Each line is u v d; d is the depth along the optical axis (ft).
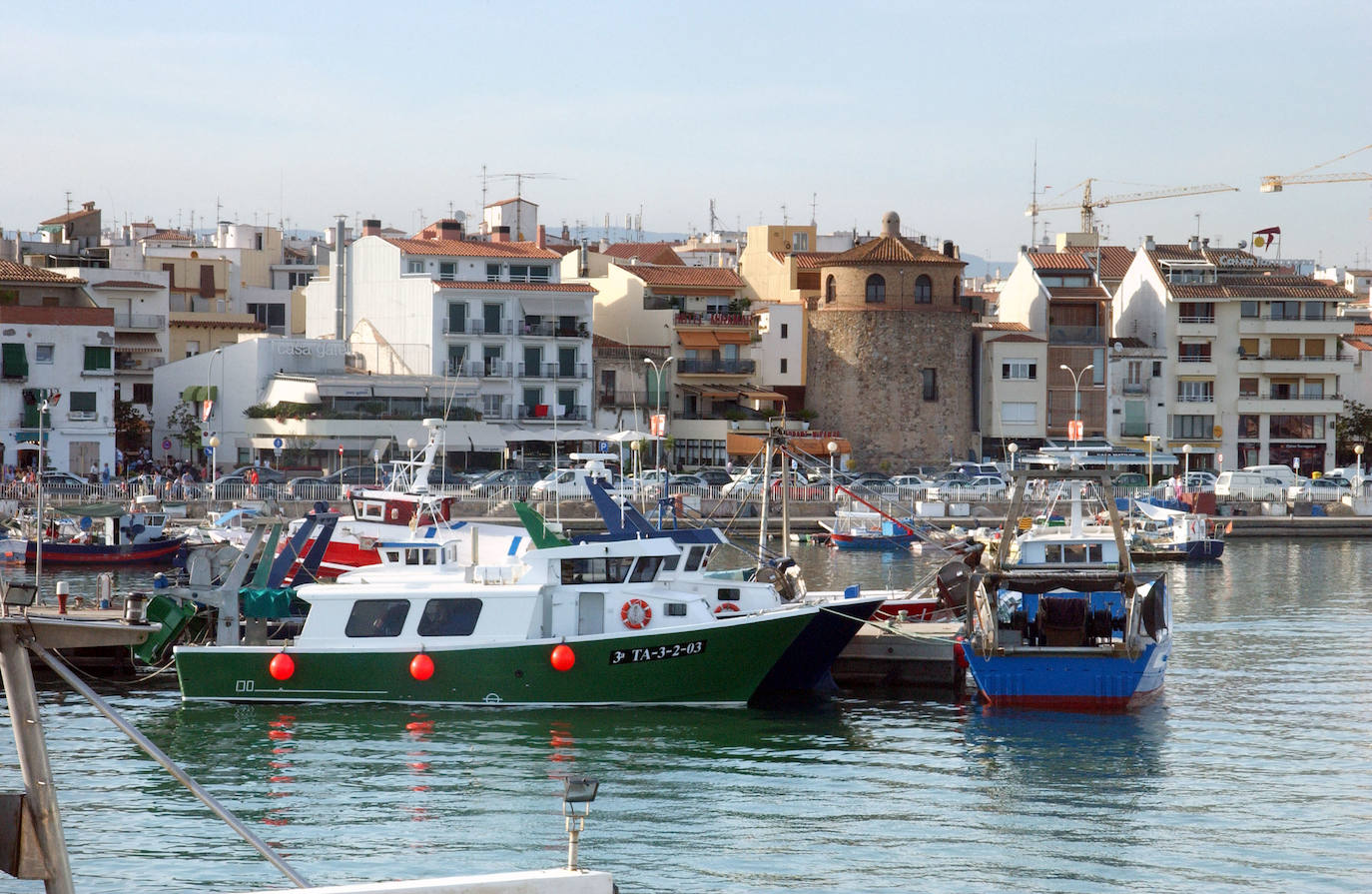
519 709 176.96
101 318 469.57
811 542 412.57
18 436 456.04
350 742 163.63
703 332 584.81
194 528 355.36
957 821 138.51
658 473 434.71
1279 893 120.88
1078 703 184.14
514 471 468.75
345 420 496.64
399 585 182.39
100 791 144.87
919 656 202.28
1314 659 226.17
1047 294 589.73
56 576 313.12
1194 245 651.66
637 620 179.93
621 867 124.98
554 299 551.59
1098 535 232.12
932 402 578.66
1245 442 604.49
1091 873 125.08
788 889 120.47
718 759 159.22
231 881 120.06
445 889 57.77
